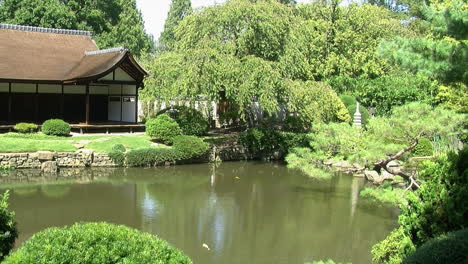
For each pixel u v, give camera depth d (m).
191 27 20.69
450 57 8.11
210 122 24.73
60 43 24.70
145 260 4.28
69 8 35.19
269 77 18.53
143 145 19.48
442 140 16.06
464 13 7.97
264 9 19.94
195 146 19.44
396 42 9.02
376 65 29.50
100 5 39.53
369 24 30.55
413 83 26.64
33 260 4.03
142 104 25.80
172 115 22.38
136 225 10.75
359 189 15.61
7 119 21.89
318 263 7.08
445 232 5.99
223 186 15.75
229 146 21.02
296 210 12.78
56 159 17.08
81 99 24.23
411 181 11.50
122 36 40.97
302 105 19.14
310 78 25.38
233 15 19.73
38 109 22.77
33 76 20.78
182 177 16.97
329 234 10.67
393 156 12.27
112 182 15.52
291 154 14.91
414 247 6.38
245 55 20.39
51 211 11.60
